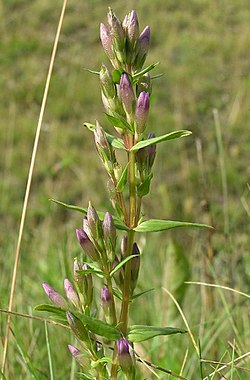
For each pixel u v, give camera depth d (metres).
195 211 1.09
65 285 0.43
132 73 0.43
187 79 2.31
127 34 0.43
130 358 0.41
